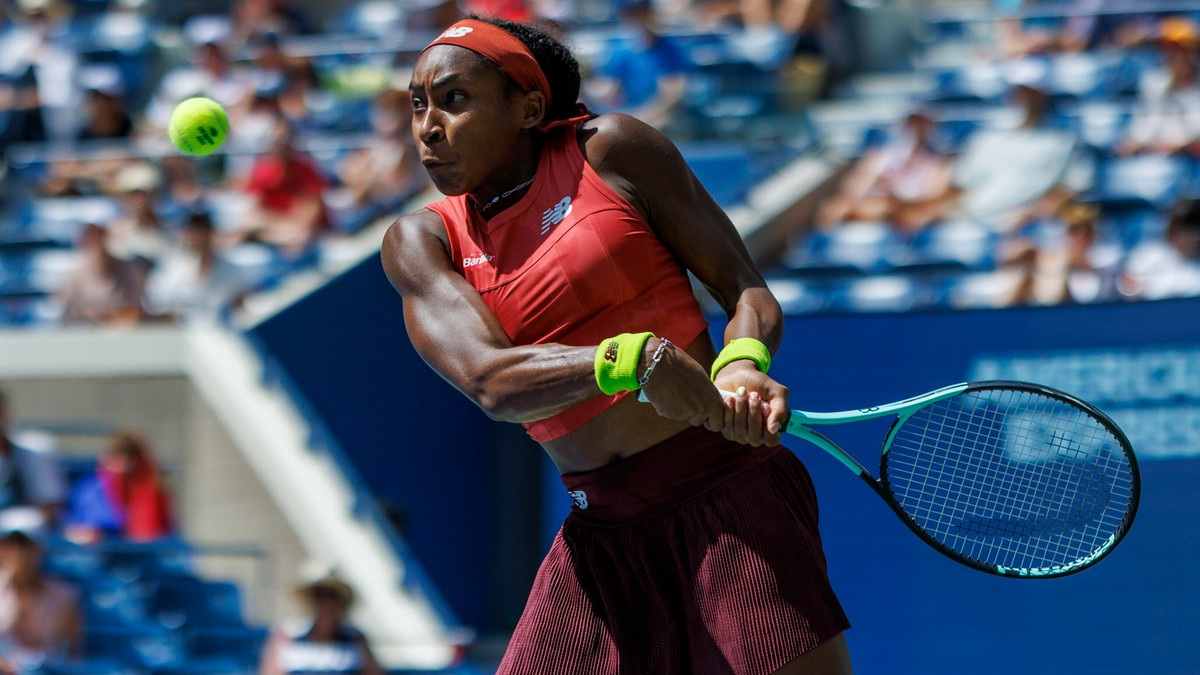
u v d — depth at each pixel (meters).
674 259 8.79
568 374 7.84
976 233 26.97
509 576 24.56
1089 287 24.16
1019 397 10.84
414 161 29.31
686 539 8.73
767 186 28.80
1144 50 31.20
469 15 8.72
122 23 37.84
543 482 23.94
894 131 30.27
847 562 18.61
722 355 8.31
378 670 20.06
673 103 30.02
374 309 25.33
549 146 8.66
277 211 28.56
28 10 36.91
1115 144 28.56
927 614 18.31
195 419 24.98
